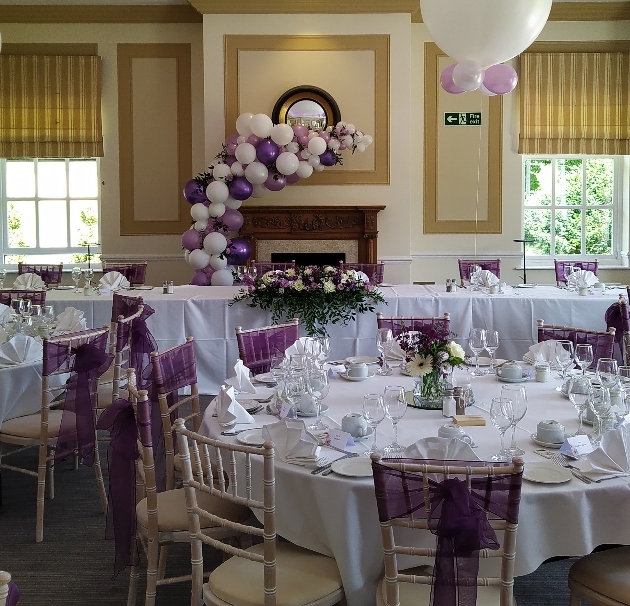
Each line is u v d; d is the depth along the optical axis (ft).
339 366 12.30
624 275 31.68
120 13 30.19
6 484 13.94
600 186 32.19
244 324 19.61
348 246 29.17
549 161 32.04
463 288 21.56
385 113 28.76
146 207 31.09
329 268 19.85
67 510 12.66
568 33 30.40
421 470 5.92
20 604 9.42
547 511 6.70
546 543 6.76
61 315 15.10
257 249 29.01
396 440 8.13
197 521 7.40
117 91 30.68
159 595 9.64
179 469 10.17
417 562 6.94
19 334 13.91
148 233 31.17
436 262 31.27
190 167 30.91
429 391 9.65
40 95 30.40
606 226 32.30
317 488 7.09
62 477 14.35
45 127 30.53
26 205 32.07
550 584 9.71
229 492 7.80
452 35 15.66
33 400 12.59
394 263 29.32
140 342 14.29
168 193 31.04
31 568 10.47
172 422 10.94
